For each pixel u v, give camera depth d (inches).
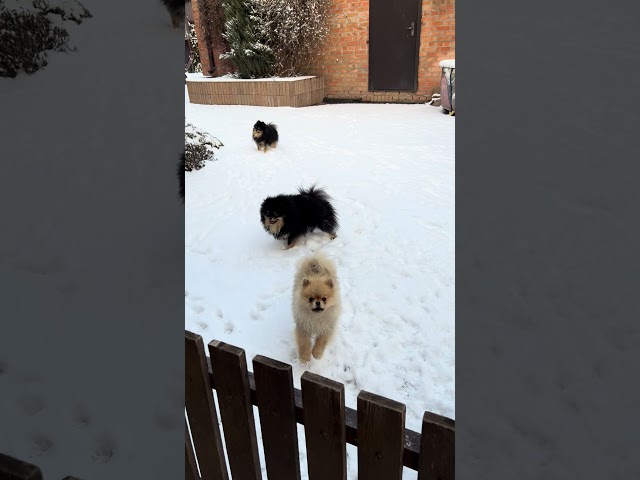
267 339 90.1
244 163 213.2
